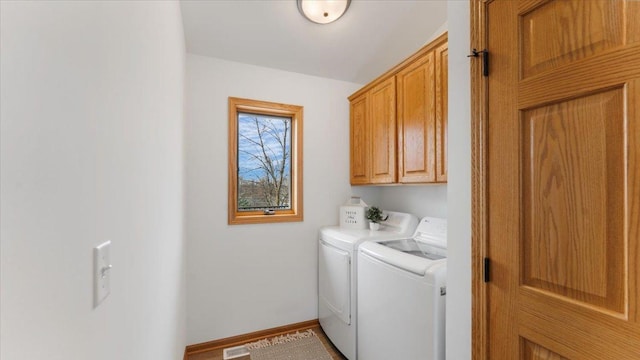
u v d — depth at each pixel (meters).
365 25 2.11
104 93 0.55
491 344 0.96
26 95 0.33
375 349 1.69
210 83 2.25
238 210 2.44
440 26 2.16
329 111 2.69
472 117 1.02
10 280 0.31
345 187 2.74
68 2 0.42
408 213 2.43
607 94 0.67
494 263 0.95
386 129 2.21
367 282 1.78
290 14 1.98
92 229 0.49
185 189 2.06
